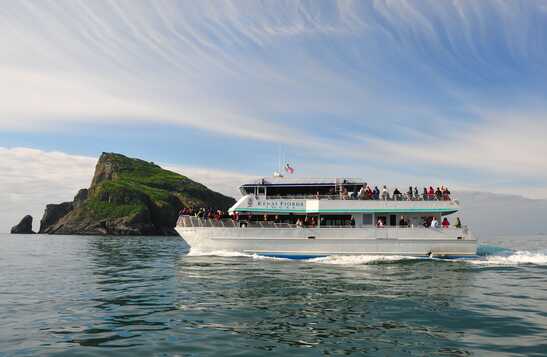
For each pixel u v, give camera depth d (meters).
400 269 28.55
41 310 16.00
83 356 10.95
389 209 36.66
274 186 38.03
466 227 35.81
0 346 11.73
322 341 12.13
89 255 44.00
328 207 36.41
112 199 159.25
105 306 16.64
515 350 11.45
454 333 12.95
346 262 32.81
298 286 21.03
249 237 35.59
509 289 20.56
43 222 181.25
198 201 176.38
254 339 12.29
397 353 11.18
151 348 11.52
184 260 34.09
